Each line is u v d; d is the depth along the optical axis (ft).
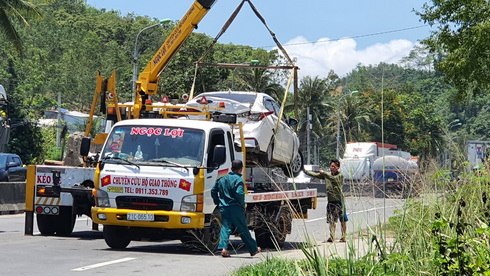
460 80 92.38
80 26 437.99
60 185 59.72
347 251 34.27
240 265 43.50
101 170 51.03
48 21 361.71
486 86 90.94
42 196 60.13
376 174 34.19
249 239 48.24
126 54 394.32
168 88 175.52
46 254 47.93
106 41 435.53
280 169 69.21
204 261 46.42
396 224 33.30
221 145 50.11
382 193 33.42
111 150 51.72
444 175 35.29
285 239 62.69
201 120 55.62
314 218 91.61
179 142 51.29
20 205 102.32
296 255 44.93
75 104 335.06
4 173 132.36
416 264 30.27
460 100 90.22
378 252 32.27
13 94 241.35
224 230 48.44
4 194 99.19
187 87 176.45
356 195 33.24
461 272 27.12
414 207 33.50
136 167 50.47
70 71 330.95
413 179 34.37
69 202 59.72
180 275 39.58
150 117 60.18
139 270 41.27
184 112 58.49
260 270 36.99
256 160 60.34
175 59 177.88
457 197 33.50
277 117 64.23
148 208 49.96
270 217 57.11
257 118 60.03
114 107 64.13
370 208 34.22
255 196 55.26
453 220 32.45
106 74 339.16
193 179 49.78
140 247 56.75
